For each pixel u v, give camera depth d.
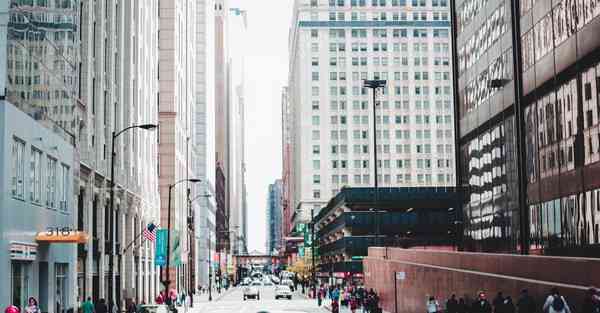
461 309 35.00
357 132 184.12
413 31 186.12
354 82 185.38
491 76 49.00
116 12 63.53
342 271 107.56
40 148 37.38
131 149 68.50
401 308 52.91
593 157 33.72
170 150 96.75
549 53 39.09
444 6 186.62
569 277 26.16
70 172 44.03
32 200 36.34
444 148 183.62
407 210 109.50
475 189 53.34
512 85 44.50
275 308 70.81
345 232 107.50
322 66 185.50
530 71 42.00
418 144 183.50
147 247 76.50
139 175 73.19
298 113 193.50
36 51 37.22
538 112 40.91
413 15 186.25
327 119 184.25
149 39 82.12
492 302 32.62
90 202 51.00
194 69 134.75
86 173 50.47
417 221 107.94
